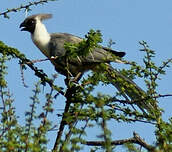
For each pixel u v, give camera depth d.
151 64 11.44
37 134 8.48
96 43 10.85
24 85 9.64
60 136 10.01
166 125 10.45
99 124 7.25
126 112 11.09
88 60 14.99
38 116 8.62
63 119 9.77
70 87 10.90
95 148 8.99
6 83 9.74
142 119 11.14
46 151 8.46
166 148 7.95
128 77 12.05
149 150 7.52
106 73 12.25
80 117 8.95
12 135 8.59
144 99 11.30
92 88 10.57
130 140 10.38
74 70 15.30
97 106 8.00
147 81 11.43
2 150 8.23
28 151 8.26
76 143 8.07
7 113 9.22
